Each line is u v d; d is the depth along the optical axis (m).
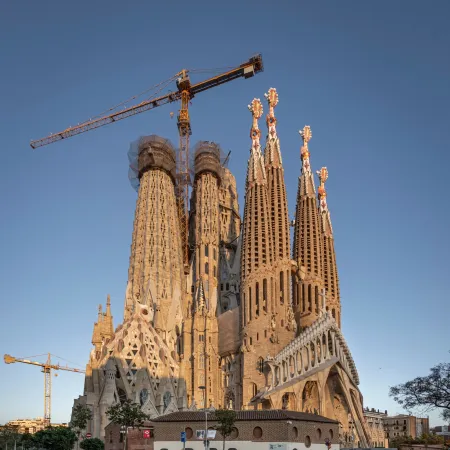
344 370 135.62
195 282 169.50
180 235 173.62
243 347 137.00
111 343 133.50
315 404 134.88
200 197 179.50
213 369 144.75
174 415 83.56
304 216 161.75
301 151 171.38
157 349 139.38
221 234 183.25
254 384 134.12
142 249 162.00
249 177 153.88
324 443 82.81
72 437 97.56
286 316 143.00
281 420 74.56
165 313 154.88
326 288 157.75
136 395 128.88
